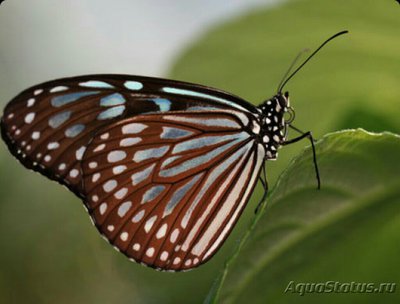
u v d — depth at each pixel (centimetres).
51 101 24
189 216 26
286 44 25
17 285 35
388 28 24
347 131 20
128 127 25
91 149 25
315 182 20
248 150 26
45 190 34
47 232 34
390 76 24
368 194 20
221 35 25
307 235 20
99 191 25
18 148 24
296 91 25
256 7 24
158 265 25
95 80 25
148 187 25
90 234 33
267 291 20
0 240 35
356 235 20
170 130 25
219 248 26
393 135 20
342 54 24
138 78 25
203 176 26
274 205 20
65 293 34
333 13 24
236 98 26
